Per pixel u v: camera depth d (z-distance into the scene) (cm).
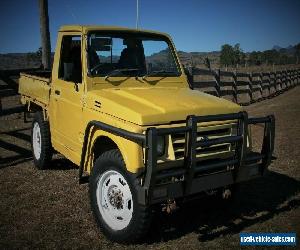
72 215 453
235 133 408
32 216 448
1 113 862
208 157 382
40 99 612
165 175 339
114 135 373
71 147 496
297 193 536
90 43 462
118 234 377
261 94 1952
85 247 377
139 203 341
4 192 526
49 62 1164
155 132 326
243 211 478
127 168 349
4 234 401
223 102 430
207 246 385
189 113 385
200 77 2814
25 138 870
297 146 804
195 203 496
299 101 1733
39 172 620
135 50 506
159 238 401
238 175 397
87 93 443
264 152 421
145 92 443
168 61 540
